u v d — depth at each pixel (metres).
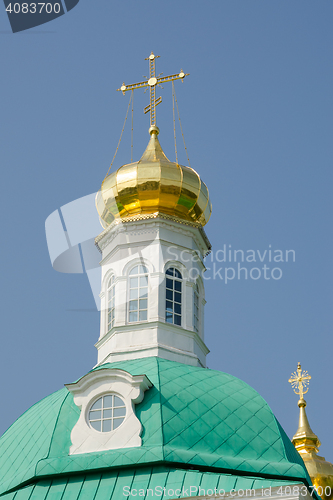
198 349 53.81
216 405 46.31
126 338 52.72
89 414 46.03
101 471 43.47
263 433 45.59
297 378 63.53
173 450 43.22
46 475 43.66
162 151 59.53
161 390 46.31
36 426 47.62
